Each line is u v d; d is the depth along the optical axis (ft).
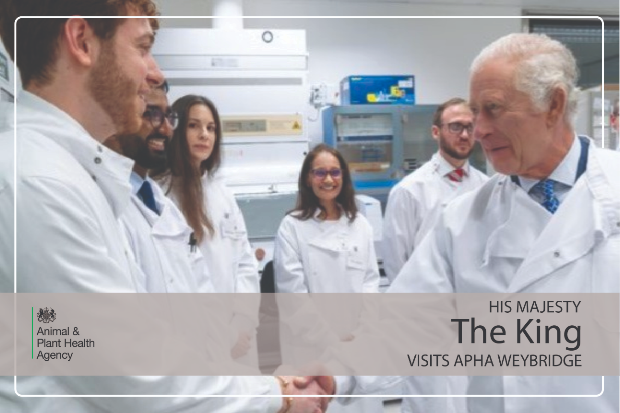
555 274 2.83
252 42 9.48
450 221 3.37
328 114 10.85
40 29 2.34
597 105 9.29
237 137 9.43
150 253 4.16
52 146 2.30
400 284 3.64
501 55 2.70
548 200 2.95
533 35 2.78
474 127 2.87
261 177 9.39
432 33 13.55
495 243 3.07
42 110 2.40
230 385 2.66
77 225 2.17
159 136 4.57
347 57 13.10
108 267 2.27
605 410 2.74
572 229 2.81
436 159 7.86
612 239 2.74
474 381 3.26
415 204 7.54
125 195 2.77
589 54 15.14
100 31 2.40
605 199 2.77
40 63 2.39
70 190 2.19
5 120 2.44
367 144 10.99
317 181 7.02
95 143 2.54
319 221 7.11
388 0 13.15
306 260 6.89
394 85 11.14
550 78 2.63
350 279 6.91
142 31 2.55
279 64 9.65
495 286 3.05
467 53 13.79
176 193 5.47
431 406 5.67
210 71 9.32
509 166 2.84
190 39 9.18
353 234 7.14
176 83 9.18
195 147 5.59
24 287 2.09
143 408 2.34
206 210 5.70
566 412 2.82
